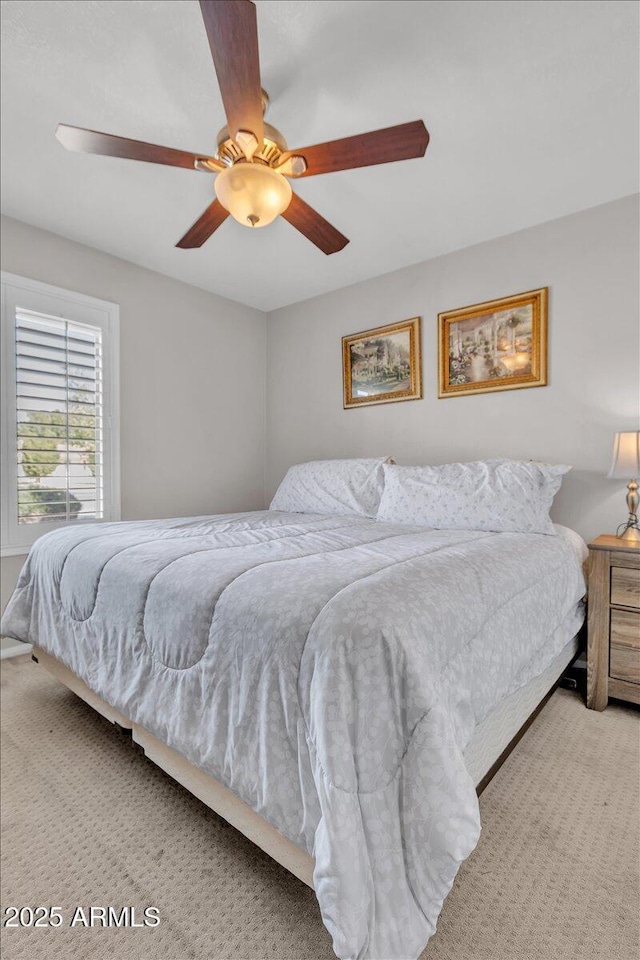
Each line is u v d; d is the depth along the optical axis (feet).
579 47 4.95
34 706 6.46
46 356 8.66
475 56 5.04
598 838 4.13
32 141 6.31
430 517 7.27
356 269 10.37
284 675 3.14
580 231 8.03
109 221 8.34
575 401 8.11
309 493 9.68
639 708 6.50
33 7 4.52
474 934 3.25
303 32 4.72
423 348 10.00
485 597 4.07
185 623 3.93
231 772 3.37
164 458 10.66
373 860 2.68
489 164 6.84
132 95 5.53
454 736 2.97
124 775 4.99
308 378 12.17
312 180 7.20
